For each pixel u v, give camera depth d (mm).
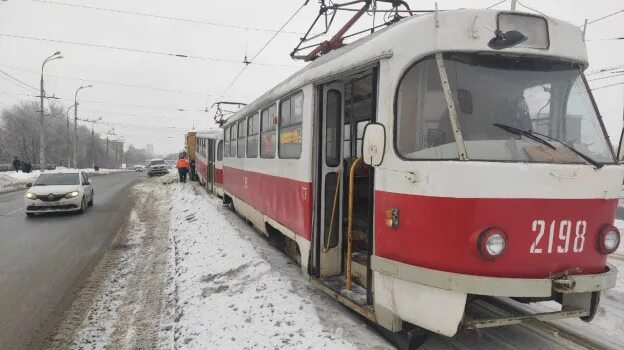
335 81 5559
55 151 65938
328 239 5559
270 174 7453
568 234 3576
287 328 4516
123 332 5121
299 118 5977
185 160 29312
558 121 3857
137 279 7133
